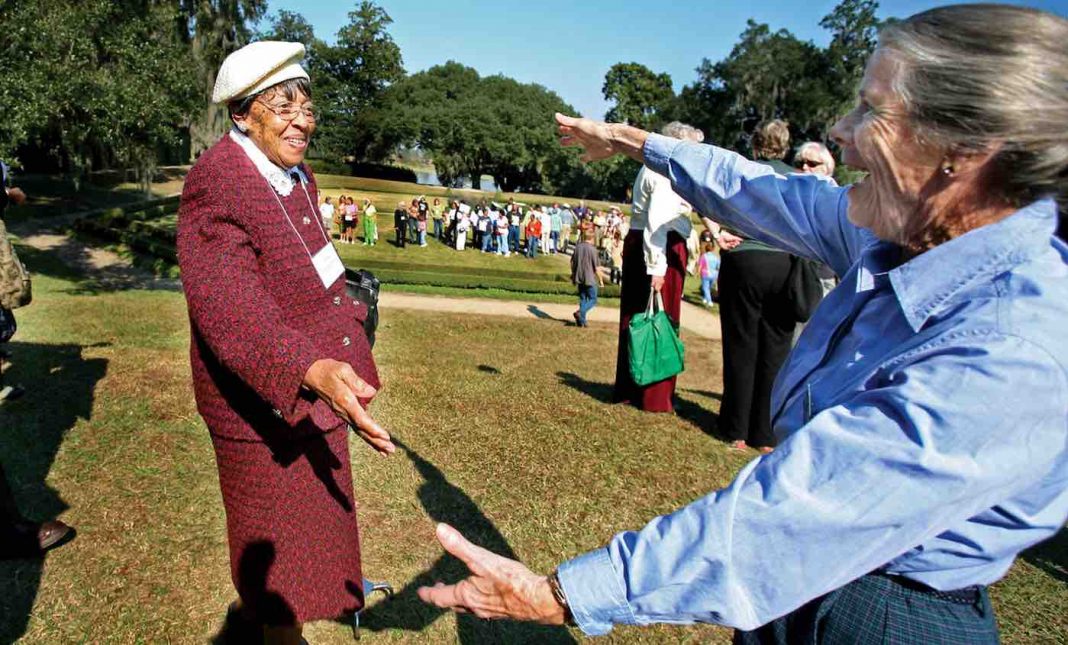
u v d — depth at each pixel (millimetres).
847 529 827
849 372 1021
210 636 2324
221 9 25109
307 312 1843
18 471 3303
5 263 2930
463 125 69875
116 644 2250
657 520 938
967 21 837
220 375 1817
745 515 857
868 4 58656
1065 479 889
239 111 1760
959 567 960
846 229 1363
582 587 929
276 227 1750
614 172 68688
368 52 68875
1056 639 2420
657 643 2404
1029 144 811
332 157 68438
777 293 3934
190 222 1706
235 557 1942
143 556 2715
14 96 9305
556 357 7395
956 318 877
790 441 884
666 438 4211
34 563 2623
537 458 3744
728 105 64250
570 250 29328
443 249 25234
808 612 1087
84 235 19750
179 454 3598
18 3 9344
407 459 3627
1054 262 864
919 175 899
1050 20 832
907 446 805
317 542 1954
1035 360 781
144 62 11328
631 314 4883
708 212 1639
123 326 7074
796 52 60312
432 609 2512
